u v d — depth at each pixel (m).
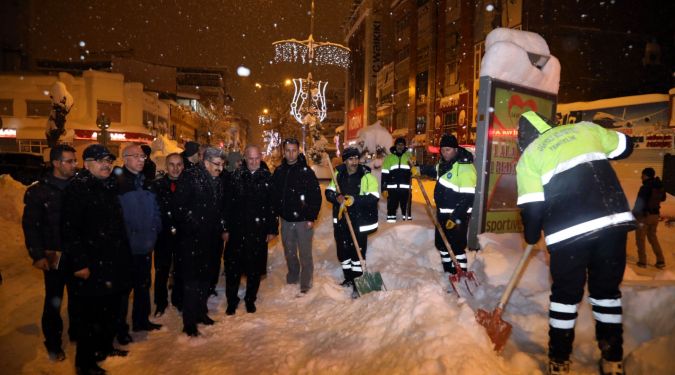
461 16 30.08
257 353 3.85
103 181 3.61
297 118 19.56
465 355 3.00
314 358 3.58
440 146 5.05
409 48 39.41
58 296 3.83
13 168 19.11
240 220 4.93
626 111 17.67
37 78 39.44
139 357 3.89
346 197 5.37
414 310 3.67
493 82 5.76
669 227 9.83
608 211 2.86
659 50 24.47
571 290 2.97
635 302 3.56
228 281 4.95
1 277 5.66
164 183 4.96
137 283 4.42
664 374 2.67
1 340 4.14
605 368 2.93
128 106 40.69
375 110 49.84
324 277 6.10
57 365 3.71
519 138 3.39
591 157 2.98
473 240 5.89
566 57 23.72
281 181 5.54
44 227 3.70
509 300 4.31
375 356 3.42
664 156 16.45
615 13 24.22
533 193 3.04
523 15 24.06
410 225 7.17
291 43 17.50
